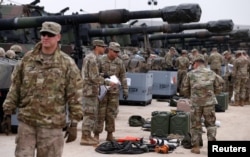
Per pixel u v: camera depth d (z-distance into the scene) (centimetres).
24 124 479
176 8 1159
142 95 1656
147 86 1683
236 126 1228
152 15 1198
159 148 841
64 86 481
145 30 2139
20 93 483
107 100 902
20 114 480
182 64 2009
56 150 482
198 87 835
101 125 902
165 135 984
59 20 1338
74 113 483
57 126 479
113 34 2123
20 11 1755
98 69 880
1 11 1756
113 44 890
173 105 1648
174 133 984
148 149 848
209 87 834
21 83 482
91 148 861
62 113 484
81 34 2019
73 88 482
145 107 1620
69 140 495
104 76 887
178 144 912
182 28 2102
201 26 2080
